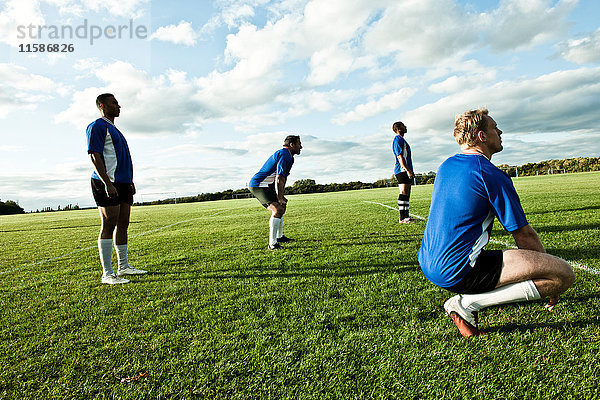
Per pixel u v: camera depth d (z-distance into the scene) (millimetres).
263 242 5633
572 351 1750
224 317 2467
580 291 2463
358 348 1912
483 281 1848
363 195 19328
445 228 1886
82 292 3328
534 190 12367
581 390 1469
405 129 6797
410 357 1790
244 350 1965
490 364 1689
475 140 2029
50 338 2264
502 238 4680
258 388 1616
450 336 1987
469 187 1824
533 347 1809
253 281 3340
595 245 3721
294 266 3836
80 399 1603
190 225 9328
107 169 3785
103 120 3834
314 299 2729
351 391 1553
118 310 2754
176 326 2361
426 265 2023
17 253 6004
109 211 3652
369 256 4047
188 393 1602
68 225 11508
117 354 2002
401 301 2561
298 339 2062
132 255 5207
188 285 3348
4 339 2301
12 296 3309
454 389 1524
